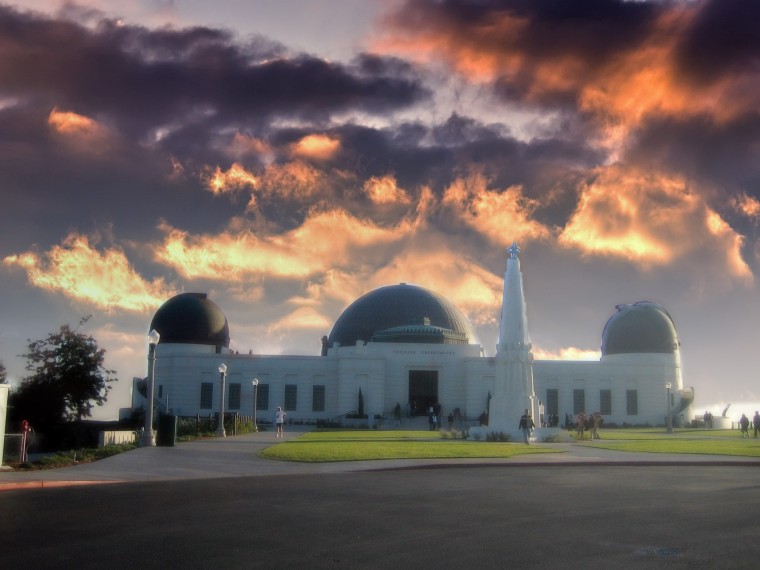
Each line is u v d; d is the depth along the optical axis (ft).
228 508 74.18
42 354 316.40
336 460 126.11
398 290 402.11
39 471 107.76
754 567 50.72
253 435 230.89
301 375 352.28
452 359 356.79
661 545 57.21
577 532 61.98
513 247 222.89
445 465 119.03
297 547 56.65
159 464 119.14
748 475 108.17
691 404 360.07
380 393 347.97
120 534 61.41
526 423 188.75
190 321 367.86
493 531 62.34
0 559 53.11
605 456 140.77
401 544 57.52
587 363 359.66
